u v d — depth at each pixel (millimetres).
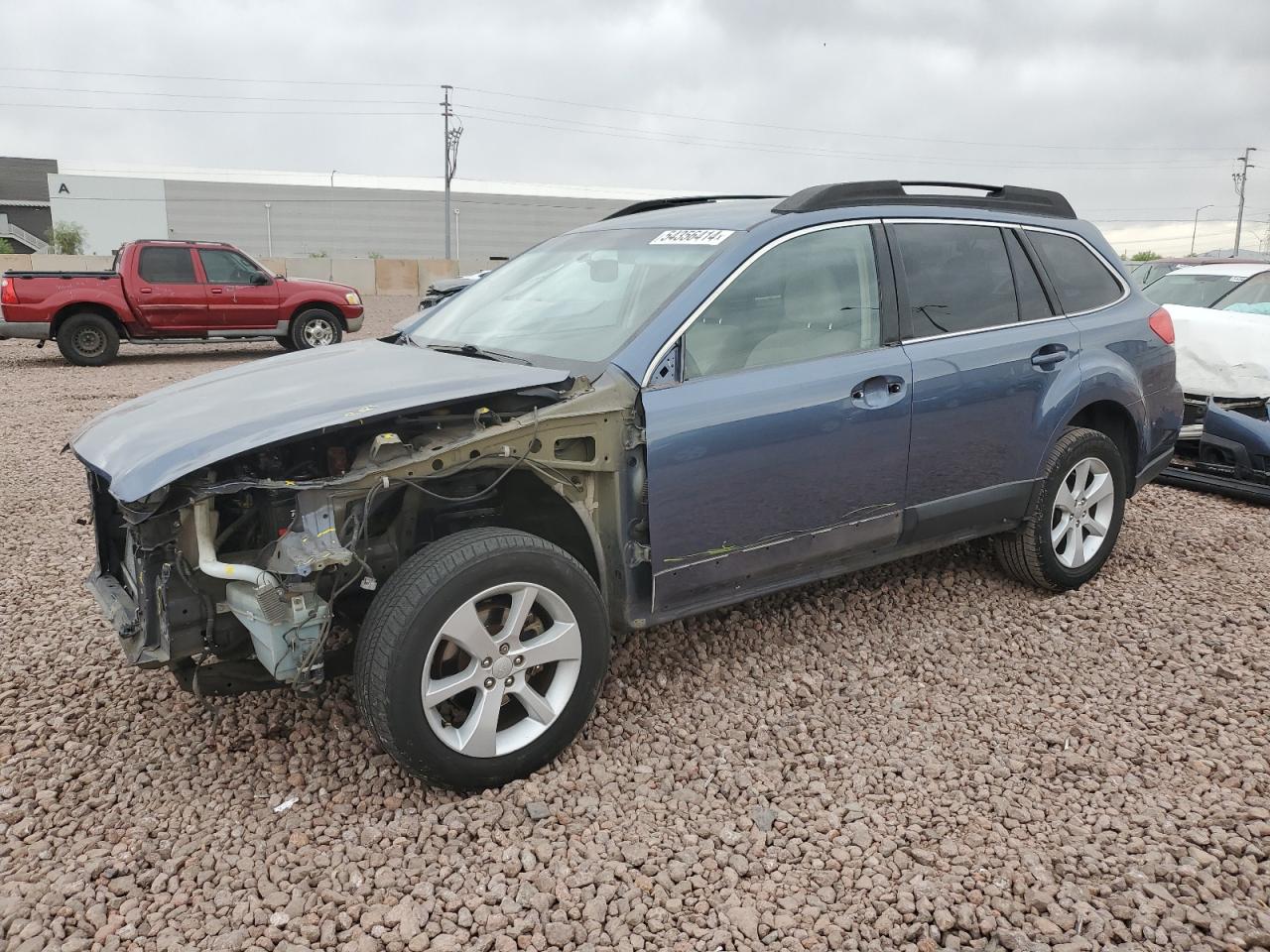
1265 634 4207
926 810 2969
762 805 3012
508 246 84750
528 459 3084
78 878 2660
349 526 2918
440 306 4559
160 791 3100
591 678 3182
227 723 3504
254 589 2801
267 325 15633
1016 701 3662
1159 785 3096
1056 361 4312
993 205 4434
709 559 3426
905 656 4016
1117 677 3840
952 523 4105
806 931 2469
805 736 3402
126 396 11422
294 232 79812
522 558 2967
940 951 2412
